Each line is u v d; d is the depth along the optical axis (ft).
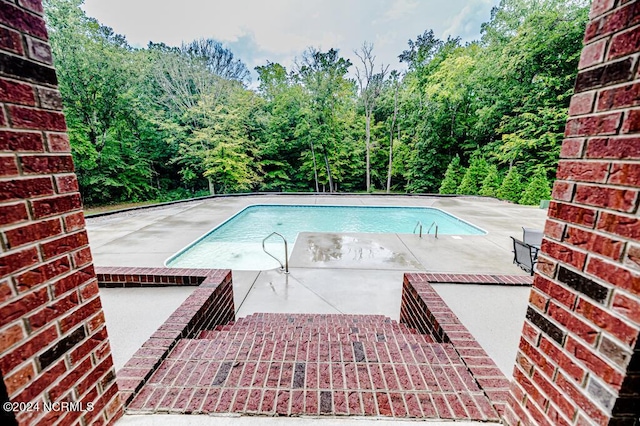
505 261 16.05
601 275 2.77
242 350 5.54
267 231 28.25
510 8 43.73
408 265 15.38
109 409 4.01
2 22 2.57
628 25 2.46
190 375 4.87
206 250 20.39
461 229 27.22
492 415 4.25
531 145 42.06
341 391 4.56
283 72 55.21
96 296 3.80
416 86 56.24
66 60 38.19
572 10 37.73
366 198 41.73
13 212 2.73
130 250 18.01
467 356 5.38
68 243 3.37
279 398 4.42
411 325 9.05
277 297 11.93
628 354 2.53
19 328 2.83
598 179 2.78
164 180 55.62
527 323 3.83
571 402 3.11
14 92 2.70
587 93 2.91
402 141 60.39
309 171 59.88
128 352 6.44
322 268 14.87
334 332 8.04
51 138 3.10
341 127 57.62
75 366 3.49
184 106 49.03
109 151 44.34
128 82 44.75
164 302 8.59
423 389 4.65
